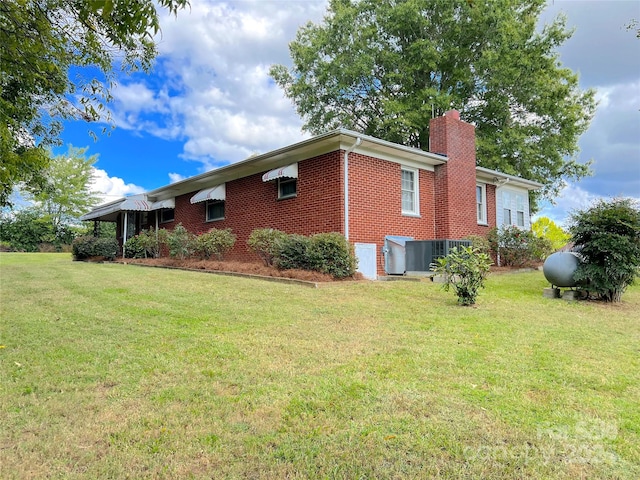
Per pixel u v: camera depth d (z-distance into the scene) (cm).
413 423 301
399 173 1274
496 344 513
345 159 1116
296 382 376
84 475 237
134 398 339
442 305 763
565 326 635
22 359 429
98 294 820
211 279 1050
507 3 2020
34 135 633
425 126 2186
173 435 281
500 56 2003
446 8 2075
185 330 551
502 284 1112
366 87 2448
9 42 455
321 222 1155
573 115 2158
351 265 1036
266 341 504
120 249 2120
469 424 300
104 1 260
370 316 658
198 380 378
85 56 555
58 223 3922
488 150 2109
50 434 281
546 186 2358
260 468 246
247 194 1443
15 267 1468
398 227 1252
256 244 1161
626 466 252
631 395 362
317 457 257
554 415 318
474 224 1441
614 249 860
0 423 295
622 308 832
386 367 417
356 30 2362
